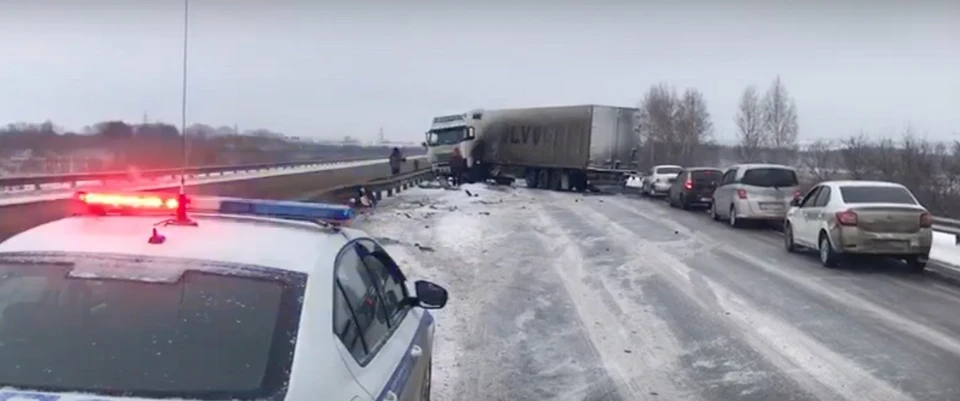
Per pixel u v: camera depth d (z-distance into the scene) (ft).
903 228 48.21
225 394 9.21
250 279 10.66
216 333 9.96
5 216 57.16
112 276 10.65
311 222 13.75
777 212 75.05
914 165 110.63
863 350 28.91
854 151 125.59
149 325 10.09
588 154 129.08
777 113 232.12
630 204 109.70
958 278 46.11
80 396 9.06
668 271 47.75
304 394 9.21
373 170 203.62
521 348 28.94
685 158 252.42
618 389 24.14
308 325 10.15
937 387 24.41
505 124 151.33
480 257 52.65
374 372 11.13
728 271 48.03
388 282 15.69
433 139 162.20
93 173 120.78
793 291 41.24
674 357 27.89
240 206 14.11
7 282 10.69
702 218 87.97
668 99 255.09
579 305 36.96
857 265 51.13
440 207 94.99
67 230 11.99
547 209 97.14
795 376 25.58
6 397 8.98
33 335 10.14
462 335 30.68
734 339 30.55
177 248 11.21
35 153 147.02
